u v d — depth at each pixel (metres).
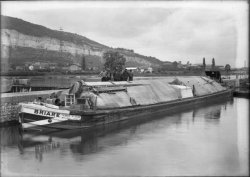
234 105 32.84
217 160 12.42
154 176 11.61
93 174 12.16
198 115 26.92
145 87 29.78
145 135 18.84
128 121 24.83
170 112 29.70
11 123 22.84
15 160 14.15
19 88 23.72
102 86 24.95
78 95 23.03
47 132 20.44
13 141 18.14
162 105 29.97
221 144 14.07
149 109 28.09
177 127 20.95
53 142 17.94
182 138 17.23
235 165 11.69
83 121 21.53
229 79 40.66
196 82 37.31
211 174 11.37
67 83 25.08
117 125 23.06
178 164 12.54
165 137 17.94
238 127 17.08
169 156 13.70
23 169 12.84
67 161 13.91
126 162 13.32
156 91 30.97
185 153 13.98
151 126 22.02
